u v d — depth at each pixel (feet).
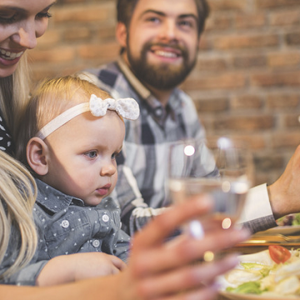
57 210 2.59
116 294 1.20
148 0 5.11
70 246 2.54
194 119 5.81
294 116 7.57
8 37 2.43
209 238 1.05
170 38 5.14
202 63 7.85
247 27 7.66
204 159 1.81
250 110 7.72
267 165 7.69
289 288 1.79
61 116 2.65
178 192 1.48
